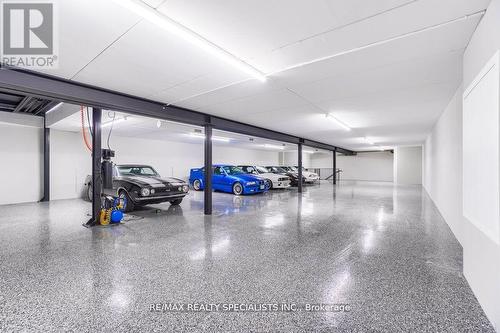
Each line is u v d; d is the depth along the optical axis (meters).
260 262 2.68
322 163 19.28
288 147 14.32
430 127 7.08
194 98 4.11
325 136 9.09
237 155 14.45
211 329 1.59
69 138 7.92
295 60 2.62
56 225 4.33
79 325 1.62
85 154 8.32
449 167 4.30
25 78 2.86
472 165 1.97
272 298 1.95
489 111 1.64
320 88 3.56
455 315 1.72
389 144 12.30
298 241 3.41
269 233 3.82
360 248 3.12
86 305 1.85
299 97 4.03
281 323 1.65
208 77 3.12
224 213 5.41
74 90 3.28
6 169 6.66
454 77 3.10
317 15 1.84
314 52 2.44
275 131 7.82
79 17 1.84
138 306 1.84
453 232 3.83
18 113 6.77
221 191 9.74
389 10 1.77
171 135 8.99
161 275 2.36
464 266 2.27
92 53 2.44
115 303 1.88
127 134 8.73
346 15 1.84
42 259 2.76
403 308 1.81
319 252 2.98
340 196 8.39
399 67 2.79
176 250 3.05
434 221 4.64
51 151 7.48
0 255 2.88
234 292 2.04
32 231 3.94
